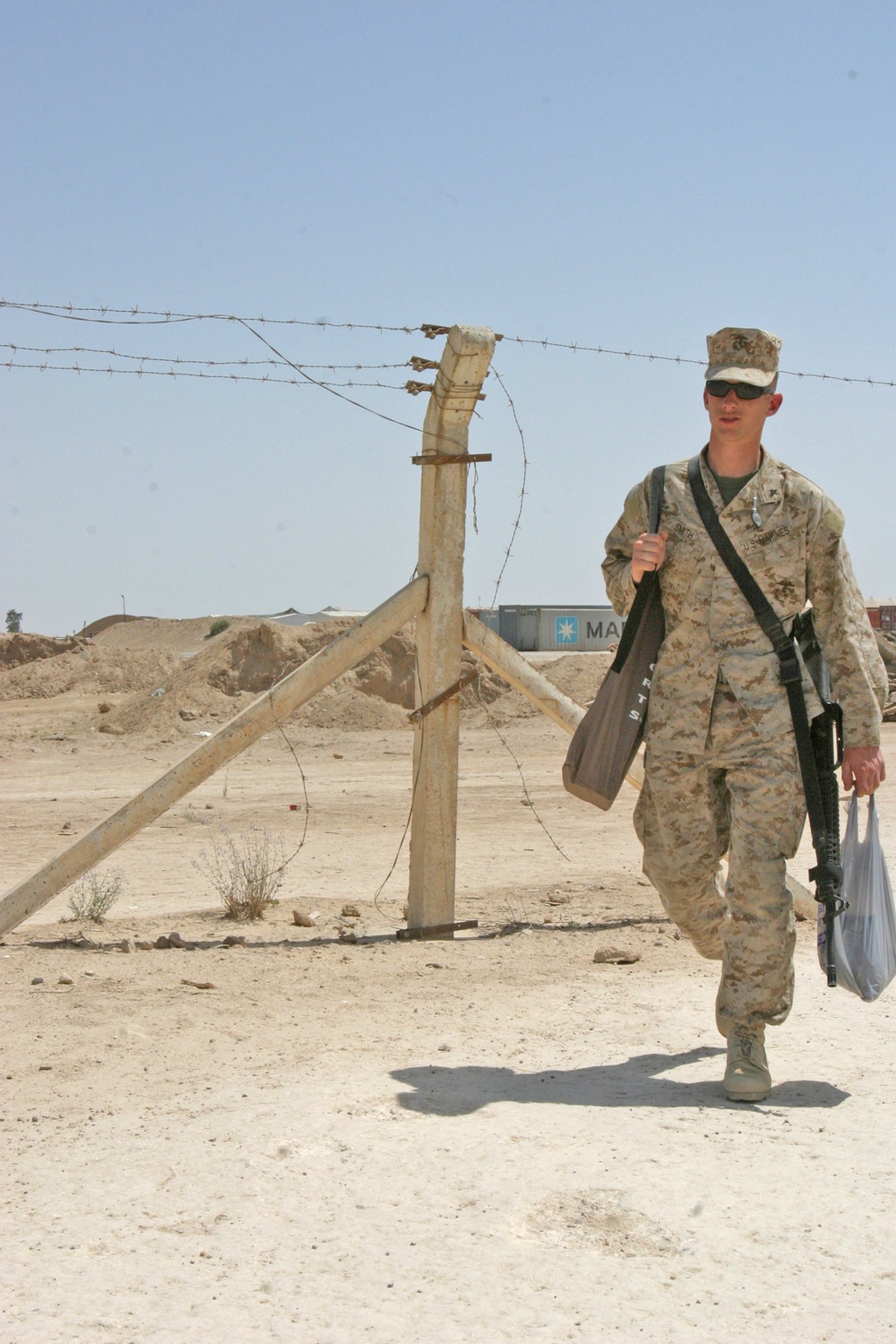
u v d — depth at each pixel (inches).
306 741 1022.4
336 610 2687.0
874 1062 198.2
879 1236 133.3
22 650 1726.1
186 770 295.1
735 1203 140.9
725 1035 184.2
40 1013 226.8
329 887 399.9
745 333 186.1
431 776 312.5
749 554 184.9
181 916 342.3
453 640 316.8
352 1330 114.8
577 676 1177.4
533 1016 227.3
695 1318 116.9
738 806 184.1
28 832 540.1
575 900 364.8
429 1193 143.3
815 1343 112.8
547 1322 116.0
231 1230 134.7
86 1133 165.3
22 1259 128.8
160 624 3922.2
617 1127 165.3
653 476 192.9
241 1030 216.8
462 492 317.7
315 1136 160.6
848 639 185.5
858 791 187.5
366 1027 218.8
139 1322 116.3
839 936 185.3
